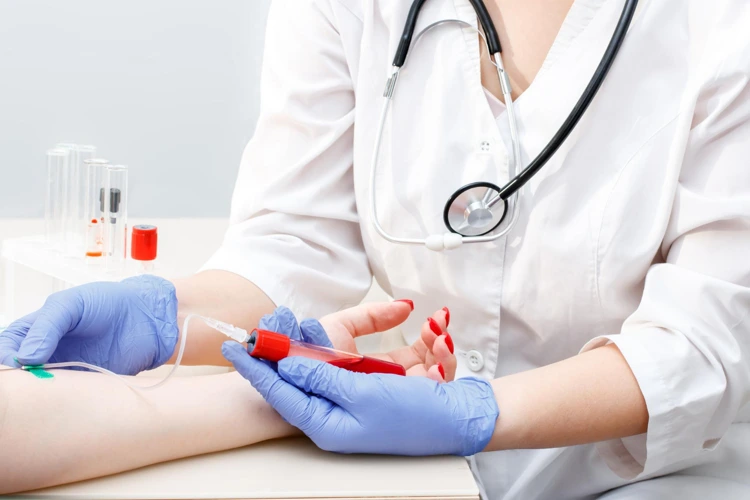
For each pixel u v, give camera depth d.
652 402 0.81
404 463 0.71
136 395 0.71
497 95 1.04
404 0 1.07
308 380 0.72
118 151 2.41
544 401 0.80
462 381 0.81
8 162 2.39
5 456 0.62
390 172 1.07
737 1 0.89
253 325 1.02
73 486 0.64
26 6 2.27
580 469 1.07
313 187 1.13
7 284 1.81
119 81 2.36
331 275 1.15
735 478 1.03
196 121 2.42
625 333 0.89
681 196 0.90
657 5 0.94
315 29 1.11
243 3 2.34
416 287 1.10
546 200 0.98
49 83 2.35
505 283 1.04
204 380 0.77
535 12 1.01
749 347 0.87
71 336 0.81
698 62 0.93
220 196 2.49
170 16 2.32
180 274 1.63
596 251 0.95
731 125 0.88
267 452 0.73
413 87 1.07
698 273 0.87
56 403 0.66
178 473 0.67
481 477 1.07
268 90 1.17
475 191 0.99
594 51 0.97
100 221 1.64
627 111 0.96
